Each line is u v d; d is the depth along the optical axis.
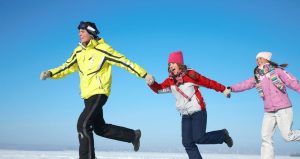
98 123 4.30
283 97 5.05
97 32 4.40
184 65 4.59
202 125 4.48
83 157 4.00
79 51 4.41
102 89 4.18
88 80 4.20
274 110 5.10
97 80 4.18
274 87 5.09
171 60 4.57
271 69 5.16
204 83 4.66
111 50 4.27
